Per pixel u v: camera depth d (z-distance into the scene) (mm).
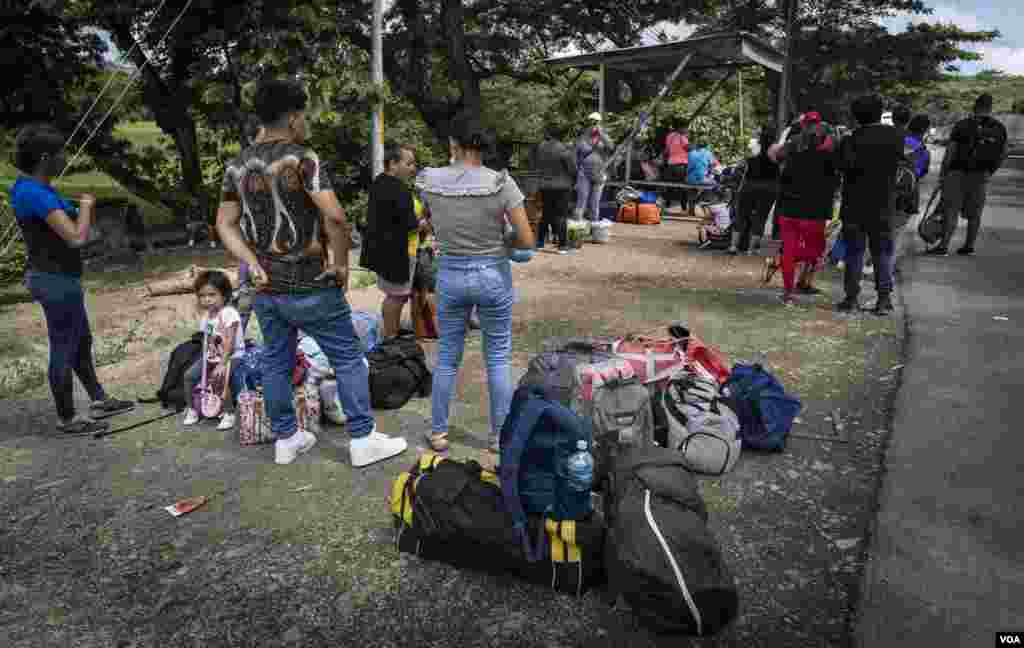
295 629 2502
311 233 3383
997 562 2762
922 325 6043
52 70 12836
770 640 2387
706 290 7848
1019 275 7875
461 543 2773
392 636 2457
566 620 2525
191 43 12250
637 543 2377
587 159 11766
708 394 3812
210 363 4316
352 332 3635
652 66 15477
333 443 4109
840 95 29125
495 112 20156
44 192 3822
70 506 3371
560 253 10414
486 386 4961
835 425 4117
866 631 2396
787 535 3020
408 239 5410
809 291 7453
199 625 2531
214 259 10977
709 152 14492
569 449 2607
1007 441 3807
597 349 4172
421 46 16797
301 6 11227
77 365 4355
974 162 8648
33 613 2604
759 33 26828
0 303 8664
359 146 12773
